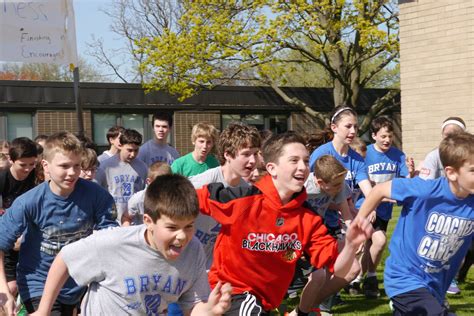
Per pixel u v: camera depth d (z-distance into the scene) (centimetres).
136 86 2217
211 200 381
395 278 408
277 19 1972
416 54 1362
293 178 371
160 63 2111
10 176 585
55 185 431
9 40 687
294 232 381
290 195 379
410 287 399
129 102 2208
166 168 593
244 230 379
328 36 2084
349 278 488
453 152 376
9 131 2062
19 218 425
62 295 438
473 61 1270
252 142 466
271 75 2169
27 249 442
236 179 486
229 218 378
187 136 2303
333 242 379
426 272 404
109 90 2173
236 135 468
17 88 2053
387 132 768
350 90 2244
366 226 338
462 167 374
